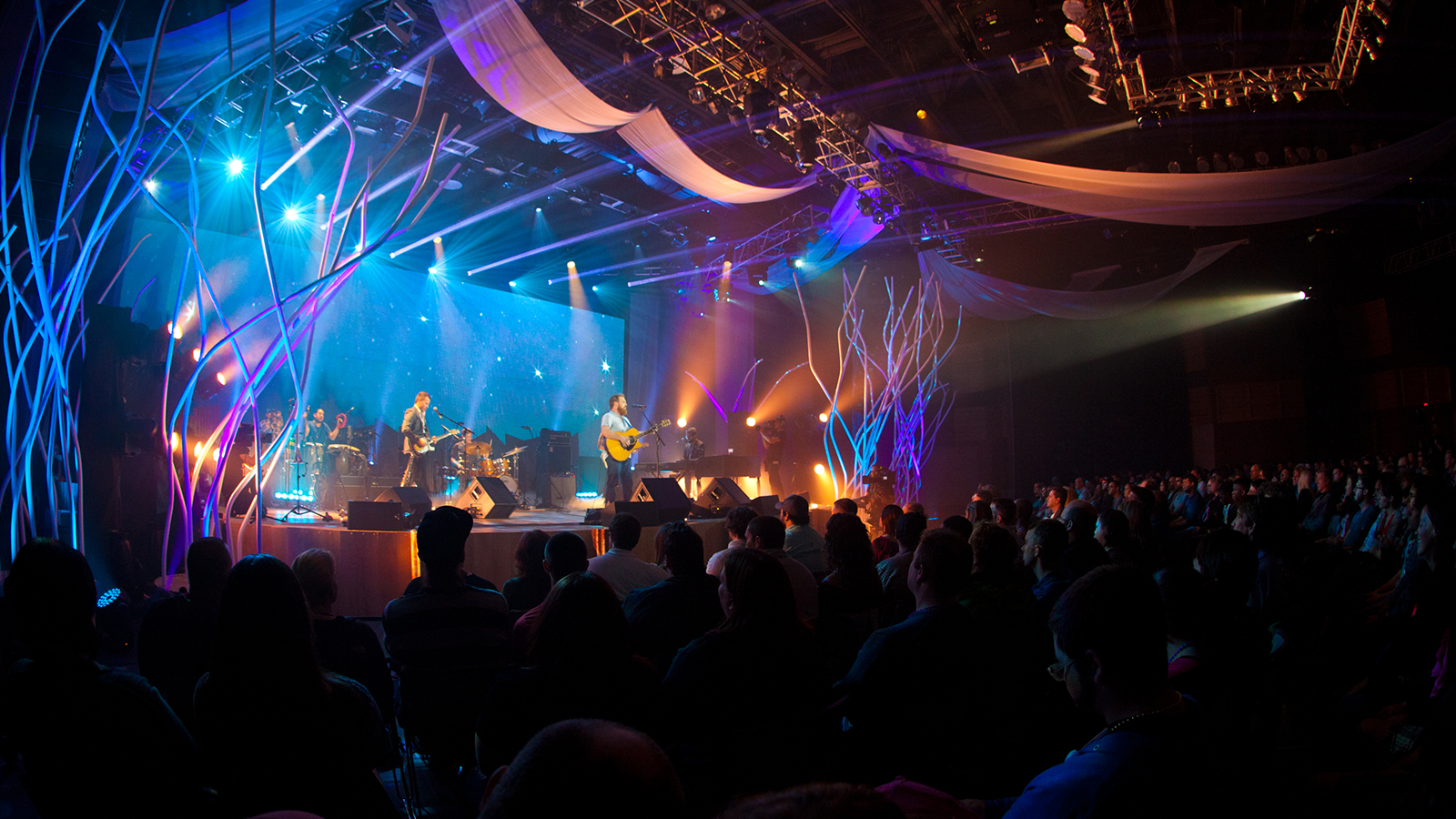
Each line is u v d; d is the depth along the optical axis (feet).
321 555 9.98
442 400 50.55
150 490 28.40
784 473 54.80
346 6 21.91
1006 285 51.55
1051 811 4.66
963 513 64.59
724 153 44.52
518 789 2.60
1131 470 63.00
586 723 2.78
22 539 14.29
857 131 36.96
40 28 14.60
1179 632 8.32
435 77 34.06
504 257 52.90
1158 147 42.50
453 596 10.74
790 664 8.09
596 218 51.62
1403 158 32.01
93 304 26.43
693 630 10.85
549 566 11.34
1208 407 61.87
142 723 6.40
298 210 41.83
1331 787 8.61
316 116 34.40
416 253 49.55
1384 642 12.57
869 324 63.36
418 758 13.30
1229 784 4.97
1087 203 36.06
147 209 36.70
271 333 41.52
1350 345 58.08
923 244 50.39
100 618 20.11
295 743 6.52
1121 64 31.42
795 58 33.45
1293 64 31.99
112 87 20.76
